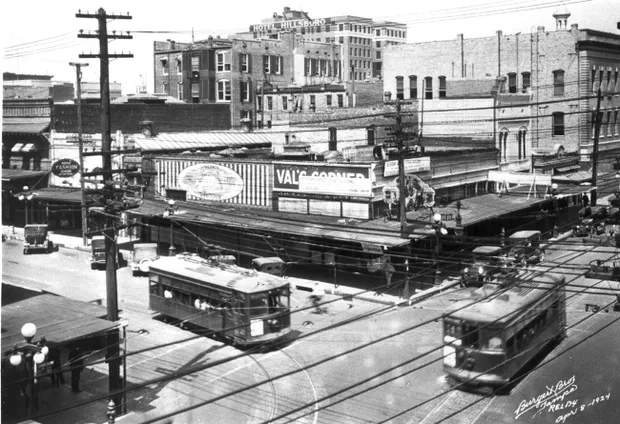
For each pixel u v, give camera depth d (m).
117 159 59.22
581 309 37.06
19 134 66.62
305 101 84.88
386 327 35.12
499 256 40.00
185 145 64.75
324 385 27.92
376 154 47.50
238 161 50.56
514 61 73.88
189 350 32.53
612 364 29.03
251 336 31.42
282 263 44.59
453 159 52.56
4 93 85.12
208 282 33.62
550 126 72.12
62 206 63.12
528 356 28.12
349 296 19.39
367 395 26.66
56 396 26.95
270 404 26.05
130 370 29.69
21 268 50.22
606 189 66.00
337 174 45.56
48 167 65.19
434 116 66.56
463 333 26.72
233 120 88.06
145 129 63.81
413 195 46.72
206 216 48.41
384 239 39.66
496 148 58.66
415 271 42.56
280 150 67.81
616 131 76.12
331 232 41.94
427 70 79.81
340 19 135.50
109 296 25.98
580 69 69.94
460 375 26.77
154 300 37.41
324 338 33.66
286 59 95.75
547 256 47.62
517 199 53.19
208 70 89.06
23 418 23.92
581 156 69.62
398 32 146.75
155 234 55.12
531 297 28.55
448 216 44.66
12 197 66.25
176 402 26.44
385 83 83.00
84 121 67.69
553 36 71.25
